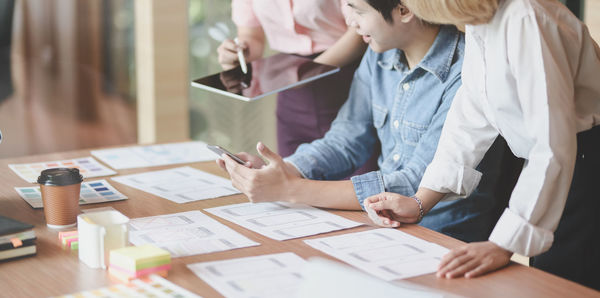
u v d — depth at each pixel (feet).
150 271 3.96
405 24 6.02
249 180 5.41
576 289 3.91
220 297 3.71
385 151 7.25
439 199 5.31
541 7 4.47
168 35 12.27
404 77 6.57
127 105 19.35
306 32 8.73
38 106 18.45
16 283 3.92
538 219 4.34
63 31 22.30
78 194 4.96
